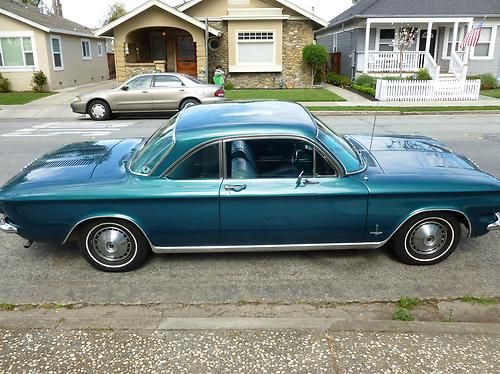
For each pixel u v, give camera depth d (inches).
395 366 99.0
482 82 794.8
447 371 97.4
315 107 566.9
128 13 724.7
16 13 775.1
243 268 151.3
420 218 145.4
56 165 157.1
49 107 617.0
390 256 158.6
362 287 139.0
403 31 747.4
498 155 306.7
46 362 101.7
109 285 141.9
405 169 148.5
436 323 114.9
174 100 524.4
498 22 799.7
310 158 139.2
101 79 1132.5
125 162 156.3
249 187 137.3
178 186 138.0
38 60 794.8
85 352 104.9
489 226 147.2
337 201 139.2
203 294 136.0
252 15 746.2
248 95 669.3
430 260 151.3
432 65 750.5
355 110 544.4
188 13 781.3
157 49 872.9
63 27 906.7
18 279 145.4
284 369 98.6
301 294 135.3
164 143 143.6
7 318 120.1
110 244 145.9
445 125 448.1
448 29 825.5
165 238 144.6
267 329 112.9
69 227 141.9
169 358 102.6
